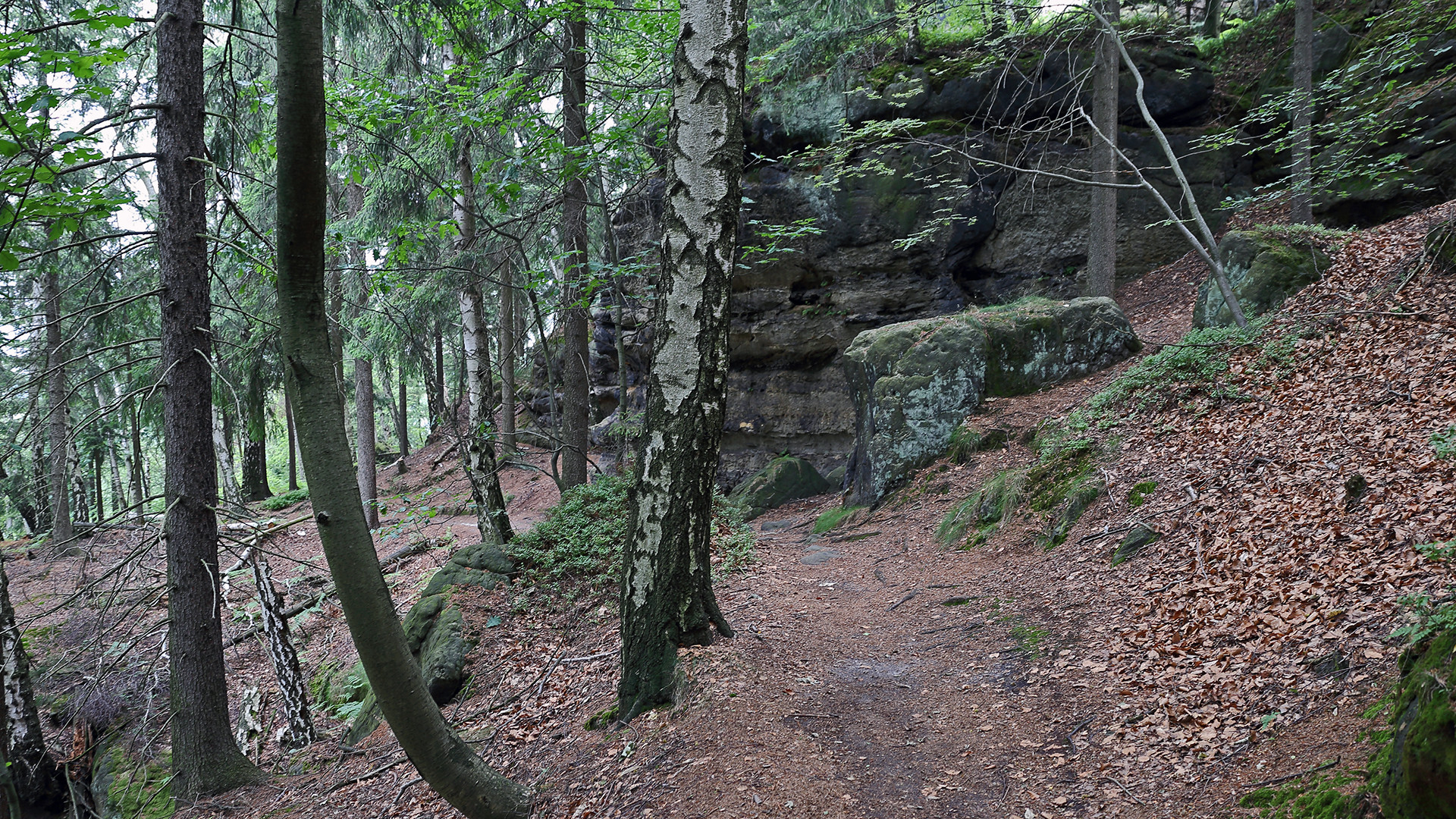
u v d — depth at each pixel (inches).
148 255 364.8
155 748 382.3
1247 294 435.5
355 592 187.3
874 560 412.5
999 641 267.0
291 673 367.6
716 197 237.0
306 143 170.1
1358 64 439.5
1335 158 472.7
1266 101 646.5
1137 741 185.5
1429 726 112.9
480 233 386.3
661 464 246.7
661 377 245.8
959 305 677.3
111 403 290.0
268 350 540.4
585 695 284.2
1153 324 569.9
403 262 379.9
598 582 368.8
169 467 306.2
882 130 589.9
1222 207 505.7
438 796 261.1
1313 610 201.2
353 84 383.2
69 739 397.7
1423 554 195.3
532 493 831.7
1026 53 660.7
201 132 297.7
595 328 874.1
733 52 236.1
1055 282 666.8
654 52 475.2
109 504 1332.4
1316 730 159.5
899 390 518.0
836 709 230.4
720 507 450.9
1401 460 248.7
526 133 416.5
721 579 368.5
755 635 276.5
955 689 239.8
